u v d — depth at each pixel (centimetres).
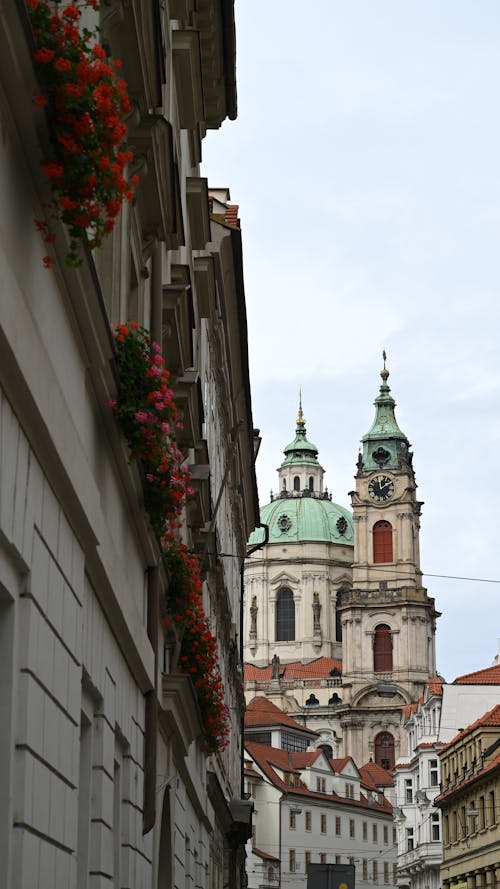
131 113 1675
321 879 4144
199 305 3475
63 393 1276
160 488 1847
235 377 5550
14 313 971
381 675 18212
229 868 6025
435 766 12606
